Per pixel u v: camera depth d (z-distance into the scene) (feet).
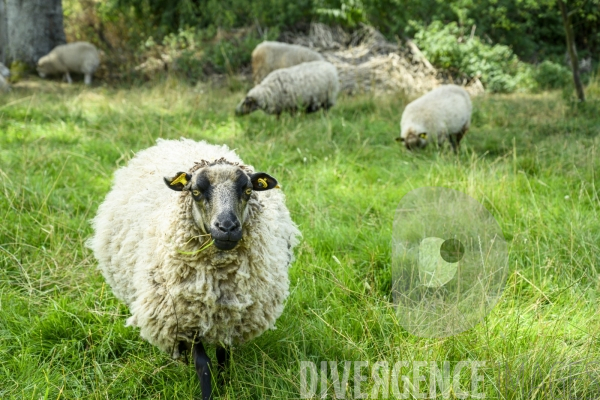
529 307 12.82
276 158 24.90
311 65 34.06
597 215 18.33
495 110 37.11
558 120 33.09
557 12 58.23
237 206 10.07
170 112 34.78
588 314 13.26
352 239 17.42
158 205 12.07
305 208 19.30
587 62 59.98
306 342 12.49
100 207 14.11
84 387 11.60
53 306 14.03
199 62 52.49
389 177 23.17
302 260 16.01
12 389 11.35
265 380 11.41
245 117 33.86
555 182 21.62
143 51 56.24
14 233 17.43
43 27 53.88
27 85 48.67
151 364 12.06
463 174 21.47
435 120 27.68
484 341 12.01
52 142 27.25
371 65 49.11
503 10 57.88
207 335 11.11
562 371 11.02
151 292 10.98
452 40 51.98
